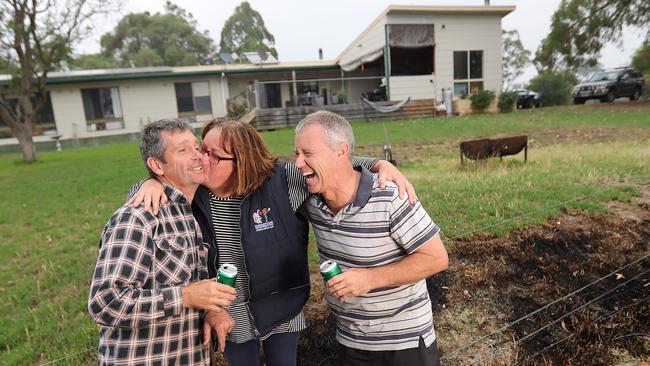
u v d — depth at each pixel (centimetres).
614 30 2112
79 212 713
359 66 2292
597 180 642
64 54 1600
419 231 176
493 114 1962
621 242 441
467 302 361
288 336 221
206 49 5266
